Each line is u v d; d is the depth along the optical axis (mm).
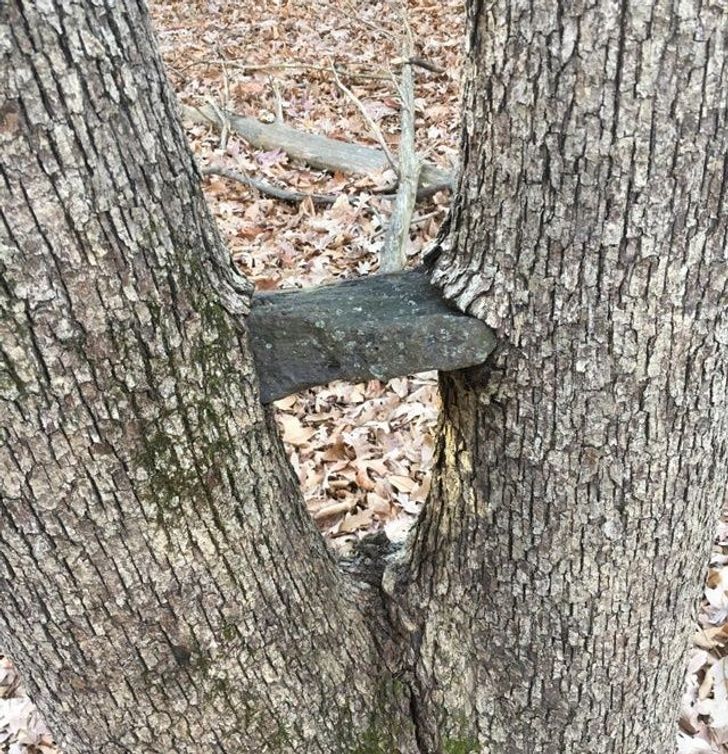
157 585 1484
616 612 1761
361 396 3803
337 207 5117
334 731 1896
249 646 1661
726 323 1460
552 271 1406
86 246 1179
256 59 7828
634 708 1947
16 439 1260
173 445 1386
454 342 1491
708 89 1236
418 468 3445
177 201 1286
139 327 1272
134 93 1175
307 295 1576
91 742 1695
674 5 1177
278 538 1648
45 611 1463
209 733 1713
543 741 1987
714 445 1606
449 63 7141
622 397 1496
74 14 1071
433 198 5180
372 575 2115
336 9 7449
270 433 1595
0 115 1060
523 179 1362
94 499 1354
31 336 1193
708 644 2832
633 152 1283
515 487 1649
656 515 1638
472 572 1833
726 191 1329
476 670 1948
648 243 1354
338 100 6926
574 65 1242
